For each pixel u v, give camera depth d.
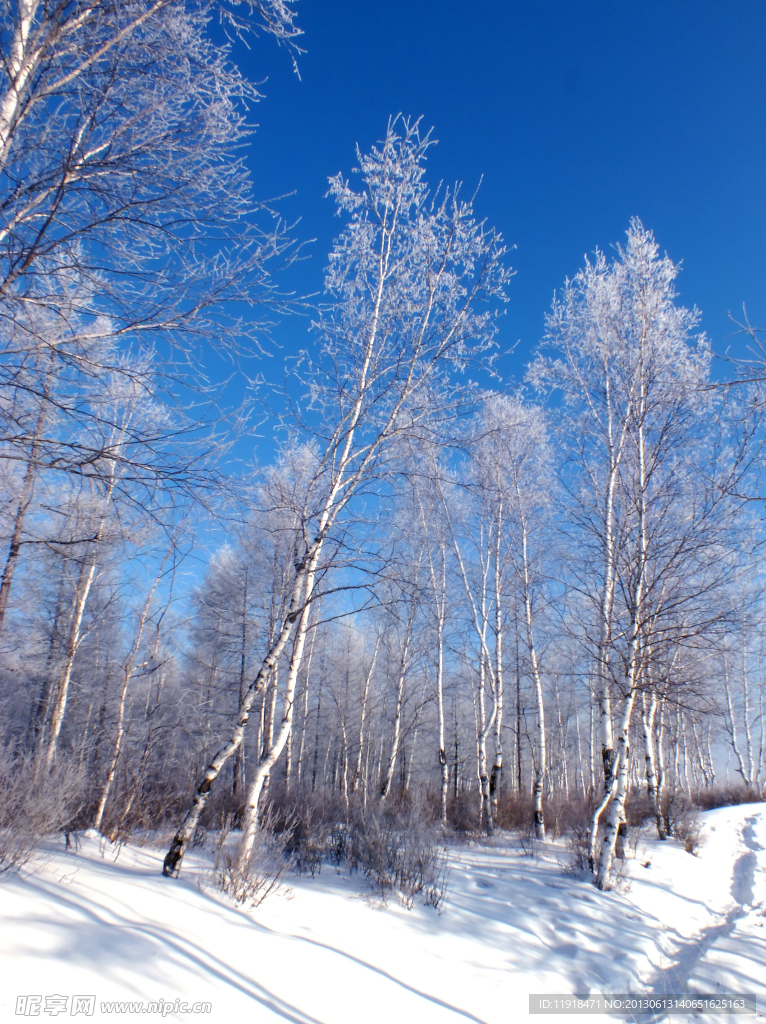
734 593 9.04
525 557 14.41
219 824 10.09
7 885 3.90
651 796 15.42
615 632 9.70
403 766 24.00
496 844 12.09
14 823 4.93
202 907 4.71
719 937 7.49
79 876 4.64
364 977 4.29
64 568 9.90
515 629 15.64
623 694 9.07
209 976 3.55
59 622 11.55
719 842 13.61
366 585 7.35
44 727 10.52
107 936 3.55
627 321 11.05
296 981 3.91
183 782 10.65
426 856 7.20
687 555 9.02
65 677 10.54
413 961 4.88
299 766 18.22
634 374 10.63
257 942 4.31
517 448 14.80
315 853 8.01
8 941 3.09
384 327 8.32
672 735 16.52
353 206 8.24
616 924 6.90
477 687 17.52
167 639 10.98
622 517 10.26
